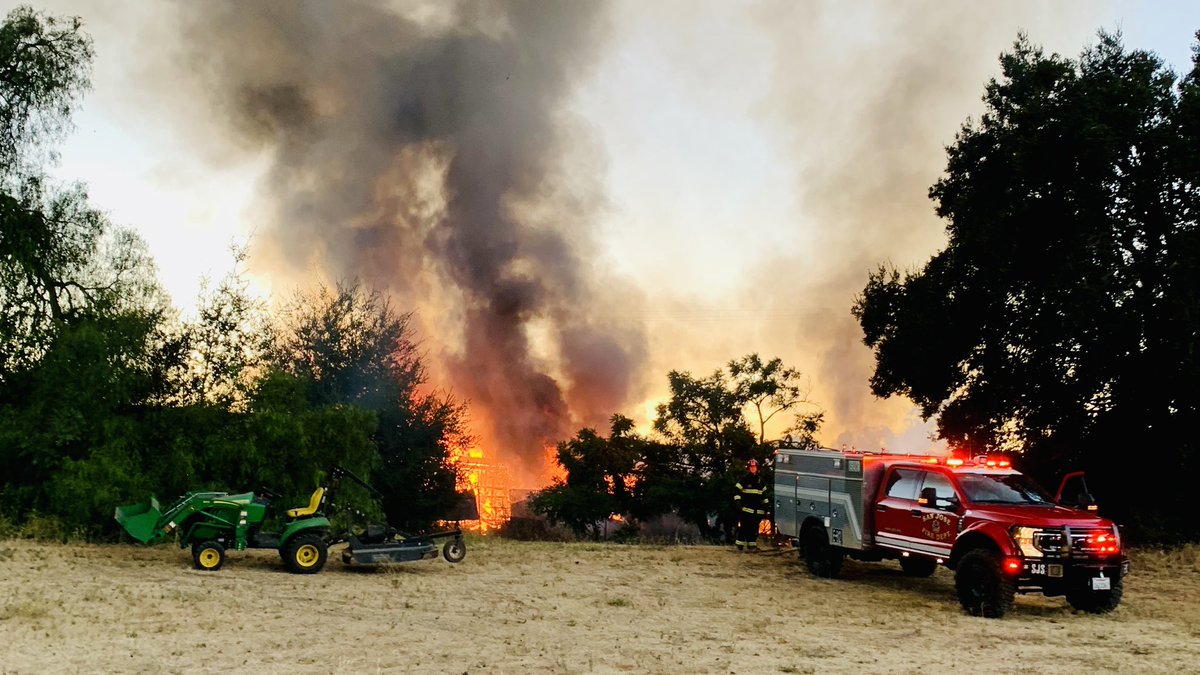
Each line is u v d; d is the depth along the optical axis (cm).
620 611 1225
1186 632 1138
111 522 1828
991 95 3036
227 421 2064
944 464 1444
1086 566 1220
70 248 2323
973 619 1205
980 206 3009
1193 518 2691
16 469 1945
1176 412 2764
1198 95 2584
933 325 3084
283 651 882
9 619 966
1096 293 2523
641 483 4984
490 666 859
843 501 1545
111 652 841
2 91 2358
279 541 1480
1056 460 3038
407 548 1526
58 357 1933
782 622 1168
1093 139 2548
